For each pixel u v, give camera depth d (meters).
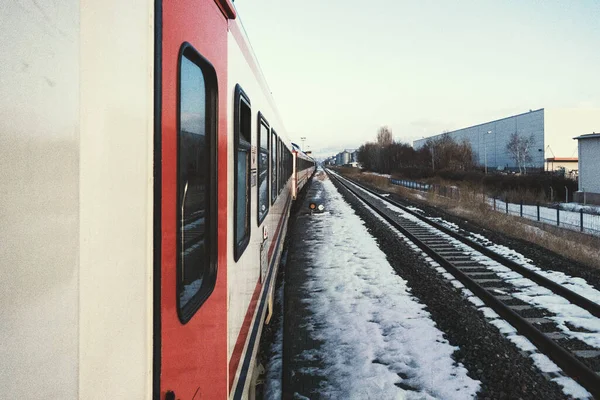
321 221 17.03
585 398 4.18
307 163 40.09
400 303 6.94
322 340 5.58
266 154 5.44
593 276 8.77
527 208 22.59
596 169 26.25
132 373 1.17
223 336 2.34
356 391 4.32
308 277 8.60
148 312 1.29
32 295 0.77
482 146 80.44
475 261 9.88
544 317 6.33
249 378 3.13
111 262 1.06
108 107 1.06
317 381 4.54
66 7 0.88
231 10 2.52
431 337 5.58
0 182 0.70
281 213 9.61
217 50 2.28
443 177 45.56
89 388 0.94
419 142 115.50
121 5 1.13
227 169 2.56
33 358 0.76
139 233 1.23
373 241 12.53
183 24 1.66
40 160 0.80
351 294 7.45
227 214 2.55
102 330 1.01
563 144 62.00
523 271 8.69
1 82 0.71
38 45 0.80
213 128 2.24
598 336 5.64
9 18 0.73
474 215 18.69
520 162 60.31
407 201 27.48
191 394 1.70
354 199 26.97
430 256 10.46
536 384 4.40
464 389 4.32
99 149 1.01
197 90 2.00
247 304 3.43
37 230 0.79
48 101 0.83
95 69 1.00
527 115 66.19
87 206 0.96
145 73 1.29
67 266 0.88
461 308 6.61
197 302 1.85
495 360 4.88
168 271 1.47
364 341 5.49
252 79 3.96
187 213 1.85
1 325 0.69
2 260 0.70
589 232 14.36
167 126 1.48
